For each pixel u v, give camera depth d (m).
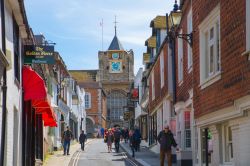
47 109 25.22
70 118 57.69
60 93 45.12
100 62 120.25
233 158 14.35
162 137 23.20
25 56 20.19
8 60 15.80
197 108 18.05
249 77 12.30
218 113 15.30
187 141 24.61
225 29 14.24
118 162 30.81
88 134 99.81
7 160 16.17
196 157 20.19
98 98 101.25
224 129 15.55
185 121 24.50
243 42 12.66
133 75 119.75
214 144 16.31
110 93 118.44
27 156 21.83
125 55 120.81
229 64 13.93
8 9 16.09
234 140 14.16
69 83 55.06
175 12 26.16
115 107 117.69
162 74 32.75
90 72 122.56
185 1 21.62
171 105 30.16
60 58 42.56
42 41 28.91
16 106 17.97
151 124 42.09
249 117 12.80
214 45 15.71
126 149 43.34
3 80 14.96
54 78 38.81
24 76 19.59
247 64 12.41
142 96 50.62
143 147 45.78
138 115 55.22
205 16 16.39
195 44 18.19
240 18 12.88
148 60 44.62
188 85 22.56
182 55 24.70
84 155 37.53
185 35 19.30
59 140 44.34
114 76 119.81
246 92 12.52
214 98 15.60
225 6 14.15
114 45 125.12
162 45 31.06
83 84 101.69
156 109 37.06
